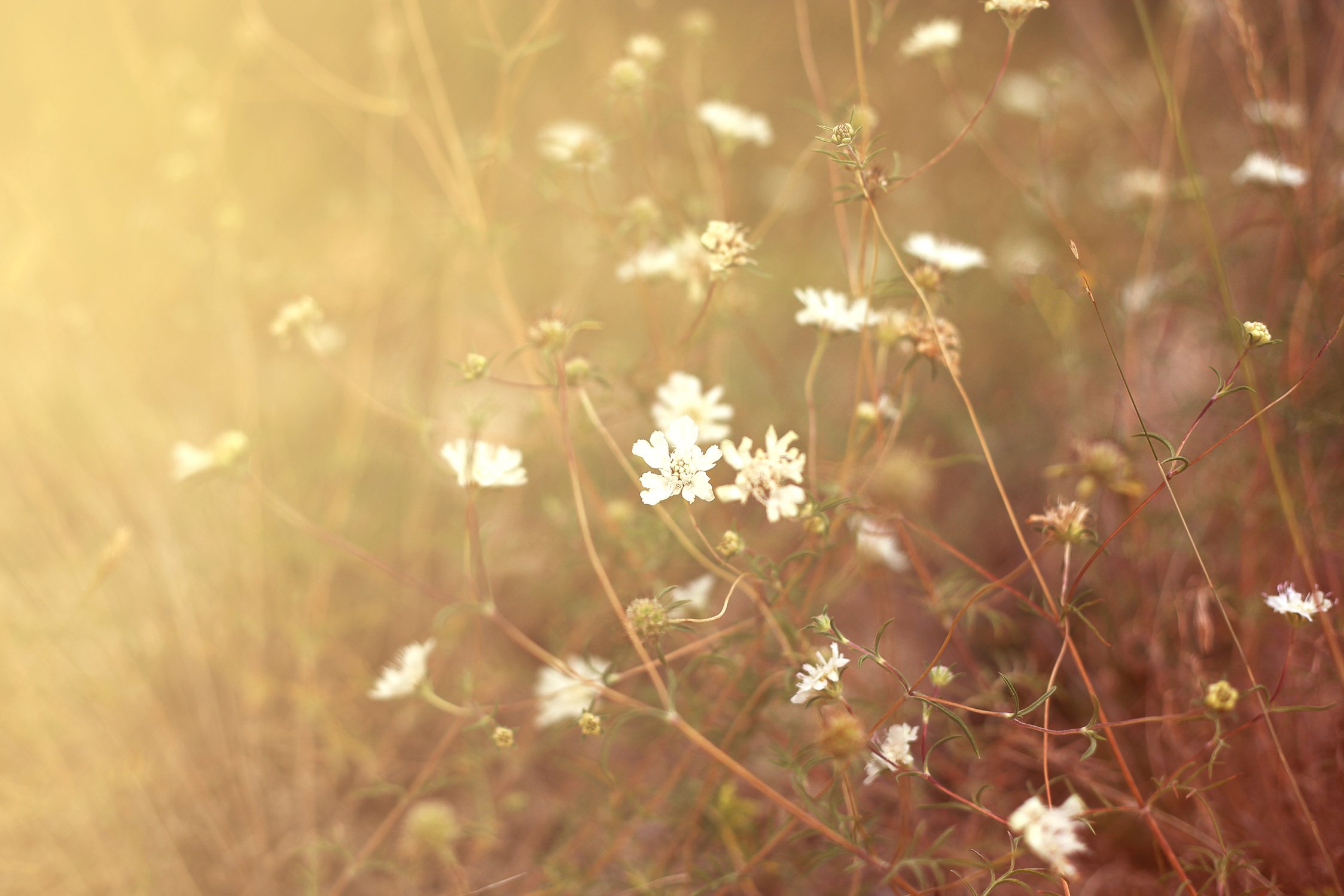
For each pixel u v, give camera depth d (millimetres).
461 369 447
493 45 520
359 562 583
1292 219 501
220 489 592
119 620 540
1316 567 508
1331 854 466
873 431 501
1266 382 520
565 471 567
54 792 521
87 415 611
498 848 524
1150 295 549
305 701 530
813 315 448
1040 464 594
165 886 509
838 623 569
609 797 496
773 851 484
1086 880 494
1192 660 475
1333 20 589
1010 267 599
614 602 432
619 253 526
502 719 550
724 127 515
